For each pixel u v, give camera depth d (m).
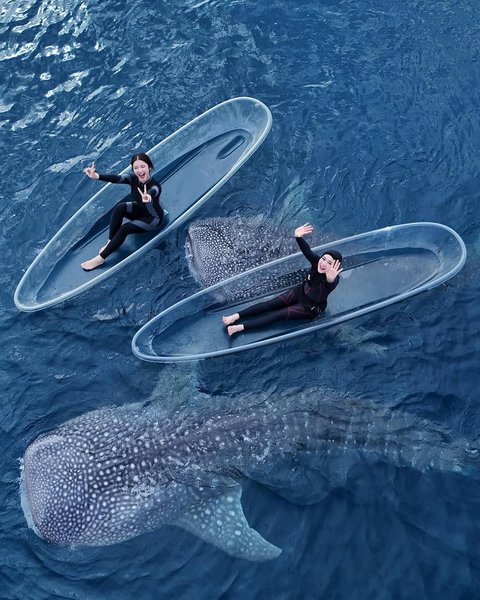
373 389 6.37
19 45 9.98
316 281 6.53
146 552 5.49
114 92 9.41
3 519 5.70
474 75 9.41
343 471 5.82
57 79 9.59
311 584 5.29
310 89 9.34
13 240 7.93
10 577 5.43
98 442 5.77
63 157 8.74
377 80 9.42
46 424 6.34
